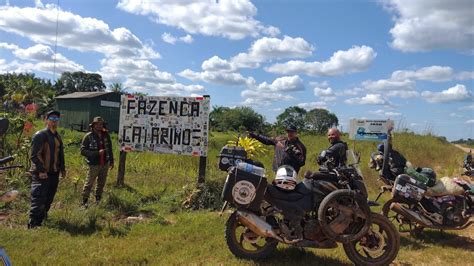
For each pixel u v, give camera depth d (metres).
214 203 8.94
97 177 8.64
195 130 10.09
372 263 5.67
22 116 11.61
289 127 7.13
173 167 12.86
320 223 5.43
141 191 9.68
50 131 7.29
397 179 7.21
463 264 6.07
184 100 10.19
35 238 6.40
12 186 8.97
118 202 8.40
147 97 10.36
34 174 7.05
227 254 6.04
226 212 8.41
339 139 6.87
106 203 8.38
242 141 11.50
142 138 10.31
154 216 8.03
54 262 5.54
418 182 7.09
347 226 5.54
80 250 6.01
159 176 11.43
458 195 7.20
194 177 10.94
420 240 7.27
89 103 49.75
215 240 6.62
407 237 7.37
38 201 7.01
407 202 7.16
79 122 50.69
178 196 9.20
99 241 6.42
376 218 5.73
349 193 5.51
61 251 5.94
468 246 6.99
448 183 7.26
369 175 12.19
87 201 8.37
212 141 21.22
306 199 5.68
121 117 10.46
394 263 6.03
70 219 7.19
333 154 6.67
